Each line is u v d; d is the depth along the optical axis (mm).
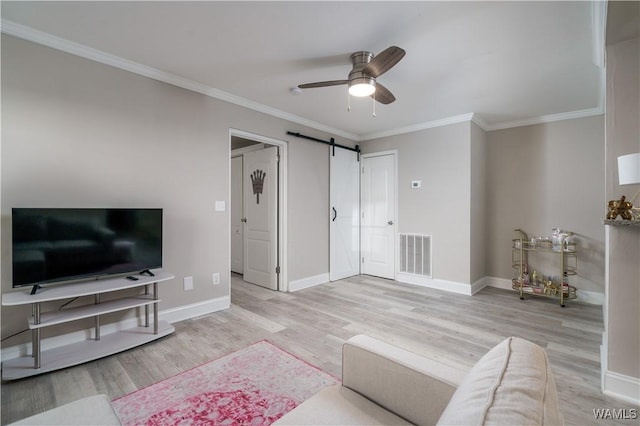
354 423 1020
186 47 2455
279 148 4242
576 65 2705
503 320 3145
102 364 2221
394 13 2012
